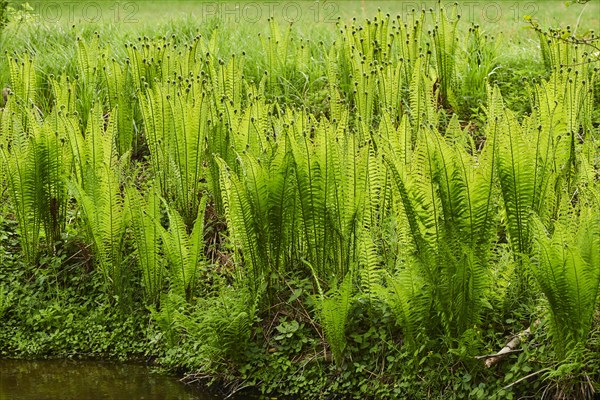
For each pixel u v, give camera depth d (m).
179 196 6.71
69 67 8.69
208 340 5.61
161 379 5.73
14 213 6.92
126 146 7.36
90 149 6.51
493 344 5.33
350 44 7.94
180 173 6.66
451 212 5.31
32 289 6.48
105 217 6.07
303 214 5.78
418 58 7.19
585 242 5.02
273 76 8.23
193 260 5.93
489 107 6.69
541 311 5.19
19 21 9.51
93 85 7.85
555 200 5.89
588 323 4.91
